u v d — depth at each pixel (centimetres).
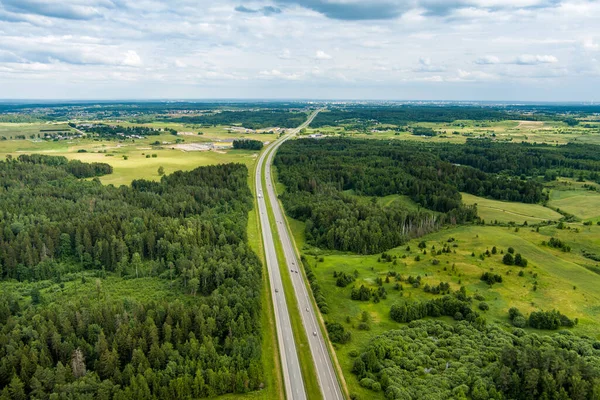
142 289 15850
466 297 14825
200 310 12725
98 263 17862
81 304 13538
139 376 10469
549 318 13338
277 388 11100
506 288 15725
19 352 10825
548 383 9719
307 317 14350
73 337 11656
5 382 10575
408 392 10312
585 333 12988
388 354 11988
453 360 11594
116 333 11762
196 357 11481
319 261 18788
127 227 19050
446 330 13238
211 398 10781
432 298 15162
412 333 12988
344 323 14000
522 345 11850
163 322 12662
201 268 15838
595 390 9394
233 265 16062
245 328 12688
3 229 18562
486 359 11400
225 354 11694
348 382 11188
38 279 16875
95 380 10525
